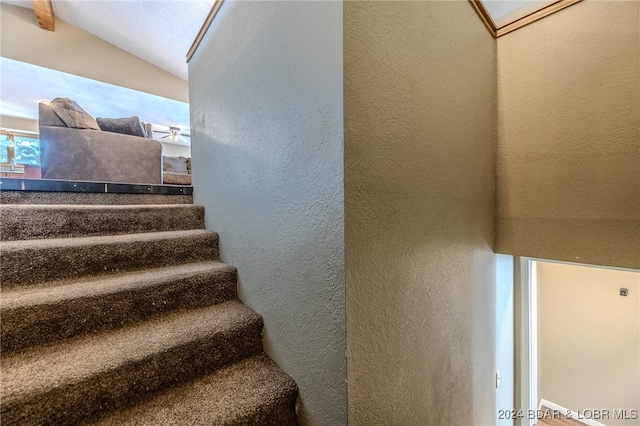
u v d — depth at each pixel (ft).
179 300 4.05
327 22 2.48
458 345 4.14
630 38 3.87
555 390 11.94
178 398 2.97
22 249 3.66
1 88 14.75
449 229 3.82
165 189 6.75
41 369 2.72
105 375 2.73
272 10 3.41
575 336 11.44
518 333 7.08
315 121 2.68
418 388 3.25
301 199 2.94
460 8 3.95
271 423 2.94
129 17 12.14
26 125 19.52
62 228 4.60
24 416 2.36
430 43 3.32
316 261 2.73
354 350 2.44
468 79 4.20
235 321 3.73
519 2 5.99
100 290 3.53
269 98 3.52
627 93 3.93
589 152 4.28
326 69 2.51
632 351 10.34
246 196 4.20
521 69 4.85
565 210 4.55
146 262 4.56
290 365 3.26
